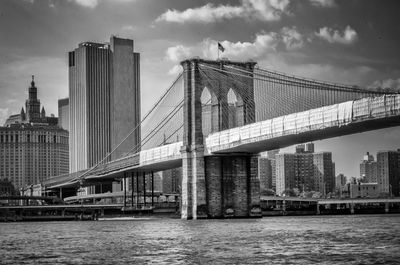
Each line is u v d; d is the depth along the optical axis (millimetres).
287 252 93938
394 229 138125
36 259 93062
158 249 102000
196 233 133875
